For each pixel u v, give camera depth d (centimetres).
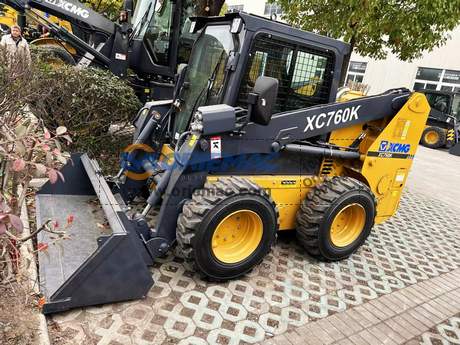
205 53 360
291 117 326
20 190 400
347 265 382
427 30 614
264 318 278
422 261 416
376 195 405
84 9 631
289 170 359
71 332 237
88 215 351
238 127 294
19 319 227
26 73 347
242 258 314
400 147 396
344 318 293
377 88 1880
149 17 704
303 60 338
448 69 1639
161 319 261
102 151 511
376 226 510
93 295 255
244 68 304
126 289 266
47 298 245
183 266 330
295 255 384
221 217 286
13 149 212
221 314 275
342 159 391
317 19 639
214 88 329
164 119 406
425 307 324
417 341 279
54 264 278
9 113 314
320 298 315
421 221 557
